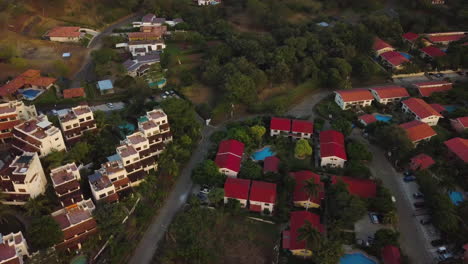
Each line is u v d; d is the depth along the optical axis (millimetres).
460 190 117125
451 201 106688
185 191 117812
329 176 123000
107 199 104812
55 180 104250
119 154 113688
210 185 116000
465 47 187875
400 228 106125
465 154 123562
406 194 117062
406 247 100688
